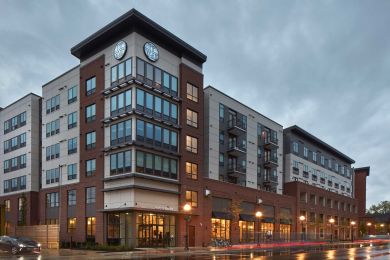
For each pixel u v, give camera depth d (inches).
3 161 2391.7
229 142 2186.3
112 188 1551.4
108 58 1694.1
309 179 3120.1
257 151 2437.3
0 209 1657.2
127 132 1539.1
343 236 3528.5
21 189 2191.2
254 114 2443.4
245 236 2126.0
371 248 1765.5
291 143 2874.0
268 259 1063.6
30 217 2071.9
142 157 1531.7
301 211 2768.2
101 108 1686.8
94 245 1530.5
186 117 1772.9
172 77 1745.8
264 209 2322.8
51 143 2006.6
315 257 1141.1
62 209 1850.4
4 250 1274.6
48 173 2006.6
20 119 2278.5
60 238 1817.2
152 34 1668.3
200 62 1921.8
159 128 1630.2
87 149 1744.6
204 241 1770.4
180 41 1752.0
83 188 1734.7
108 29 1640.0
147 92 1596.9
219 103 2129.7
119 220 1546.5
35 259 1058.7
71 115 1881.2
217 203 1926.7
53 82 2046.0
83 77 1824.6
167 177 1637.6
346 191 3996.1
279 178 2677.2
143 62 1600.6
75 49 1815.9
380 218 4977.9
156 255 1217.4
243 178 2268.7
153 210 1533.0
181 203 1673.2
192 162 1775.3
